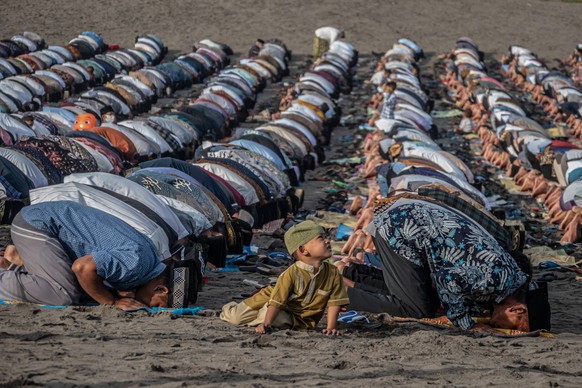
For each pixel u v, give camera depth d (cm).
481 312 2780
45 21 16025
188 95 10344
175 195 3759
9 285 2628
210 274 3519
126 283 2669
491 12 17788
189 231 3400
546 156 6106
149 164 4159
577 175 5738
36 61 11294
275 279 3472
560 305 3294
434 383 1722
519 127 7300
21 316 2345
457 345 2236
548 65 14812
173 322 2403
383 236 2753
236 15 16962
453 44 16125
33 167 4341
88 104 7656
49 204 2730
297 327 2423
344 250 4016
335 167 7044
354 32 16512
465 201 2998
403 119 8106
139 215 2906
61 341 1998
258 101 10662
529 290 2720
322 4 17650
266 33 16200
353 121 9500
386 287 2922
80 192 2912
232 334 2273
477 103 9756
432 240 2694
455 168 5334
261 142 5769
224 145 5100
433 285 2769
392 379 1739
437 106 10681
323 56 13162
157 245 2852
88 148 4822
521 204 5856
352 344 2183
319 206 5525
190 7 17188
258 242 4303
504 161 7106
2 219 4147
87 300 2712
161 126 6312
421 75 13238
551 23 17362
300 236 2353
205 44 14350
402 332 2459
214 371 1728
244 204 4475
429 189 3022
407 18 17325
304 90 9700
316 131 7312
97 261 2611
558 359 2112
